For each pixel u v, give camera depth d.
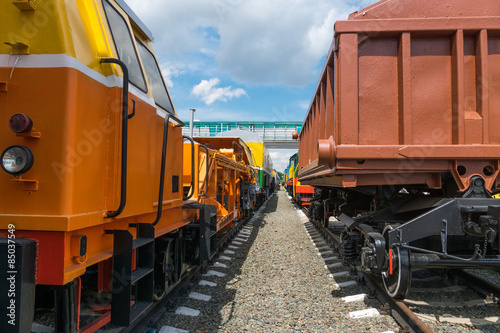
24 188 2.04
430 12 3.70
